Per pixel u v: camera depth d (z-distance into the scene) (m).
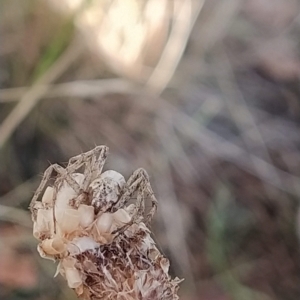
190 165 0.15
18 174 0.13
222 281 0.14
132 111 0.15
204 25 0.17
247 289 0.14
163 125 0.15
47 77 0.13
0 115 0.13
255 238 0.15
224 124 0.16
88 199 0.05
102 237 0.05
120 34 0.14
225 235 0.15
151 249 0.06
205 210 0.15
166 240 0.14
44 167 0.13
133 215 0.05
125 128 0.15
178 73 0.16
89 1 0.13
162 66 0.15
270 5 0.19
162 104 0.15
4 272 0.12
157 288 0.05
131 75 0.14
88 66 0.14
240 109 0.17
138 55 0.14
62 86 0.13
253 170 0.16
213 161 0.16
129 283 0.05
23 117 0.12
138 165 0.14
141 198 0.06
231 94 0.17
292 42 0.18
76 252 0.05
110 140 0.14
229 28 0.18
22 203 0.13
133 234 0.05
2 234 0.13
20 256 0.12
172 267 0.14
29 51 0.13
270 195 0.15
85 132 0.14
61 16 0.13
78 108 0.14
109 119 0.14
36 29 0.13
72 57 0.13
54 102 0.14
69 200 0.05
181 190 0.15
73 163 0.06
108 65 0.14
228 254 0.14
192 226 0.15
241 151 0.16
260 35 0.18
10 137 0.13
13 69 0.13
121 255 0.05
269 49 0.18
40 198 0.06
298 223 0.15
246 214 0.15
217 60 0.17
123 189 0.06
